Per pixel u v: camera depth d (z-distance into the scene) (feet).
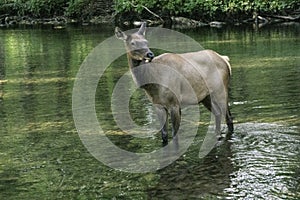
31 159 39.63
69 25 159.53
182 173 36.01
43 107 56.13
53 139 44.45
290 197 31.40
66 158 39.70
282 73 69.87
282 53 86.89
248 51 91.04
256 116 49.39
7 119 51.57
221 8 149.69
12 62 90.12
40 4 176.55
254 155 38.86
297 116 48.80
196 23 150.41
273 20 147.95
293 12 149.69
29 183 35.06
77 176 36.09
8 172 37.11
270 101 55.01
